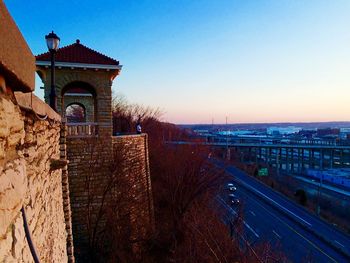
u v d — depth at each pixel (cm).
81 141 1548
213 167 3334
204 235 1620
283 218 3788
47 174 560
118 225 1568
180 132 7019
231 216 2748
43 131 521
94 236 1477
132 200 1769
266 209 4125
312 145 8469
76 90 2402
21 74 256
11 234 248
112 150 1642
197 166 3022
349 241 3147
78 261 1457
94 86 1598
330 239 3156
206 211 2219
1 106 237
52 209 604
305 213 4097
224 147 8462
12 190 250
